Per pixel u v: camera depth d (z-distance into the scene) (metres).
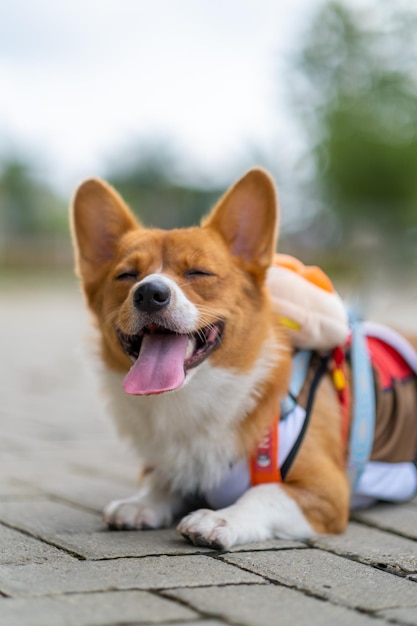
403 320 3.04
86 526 1.27
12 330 4.64
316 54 9.78
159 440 1.29
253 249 1.33
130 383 1.23
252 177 1.33
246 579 1.08
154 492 1.31
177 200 15.72
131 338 1.28
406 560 1.15
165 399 1.27
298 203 10.30
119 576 1.08
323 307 1.33
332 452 1.31
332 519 1.26
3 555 1.14
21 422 1.97
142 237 1.33
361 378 1.36
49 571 1.09
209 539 1.18
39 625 0.96
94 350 1.33
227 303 1.29
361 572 1.12
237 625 0.98
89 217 1.37
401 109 9.70
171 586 1.05
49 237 13.63
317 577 1.10
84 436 1.84
